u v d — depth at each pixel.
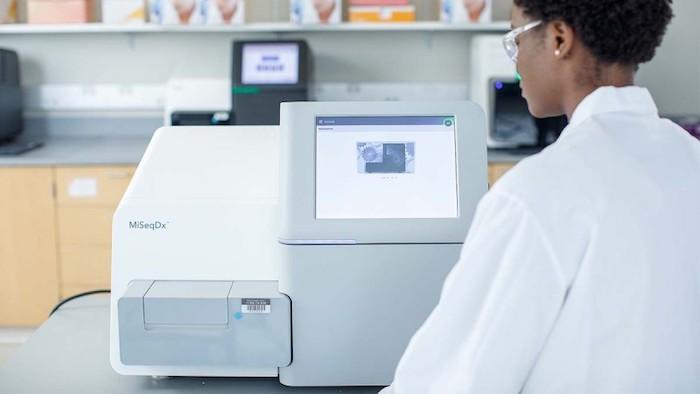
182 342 1.12
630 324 0.81
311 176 1.14
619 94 0.87
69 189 3.35
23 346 1.29
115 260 1.17
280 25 3.63
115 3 3.62
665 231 0.82
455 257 1.14
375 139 1.16
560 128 3.51
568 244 0.79
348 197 1.14
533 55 0.90
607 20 0.82
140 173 1.23
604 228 0.79
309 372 1.15
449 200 1.15
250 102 3.53
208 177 1.21
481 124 1.16
